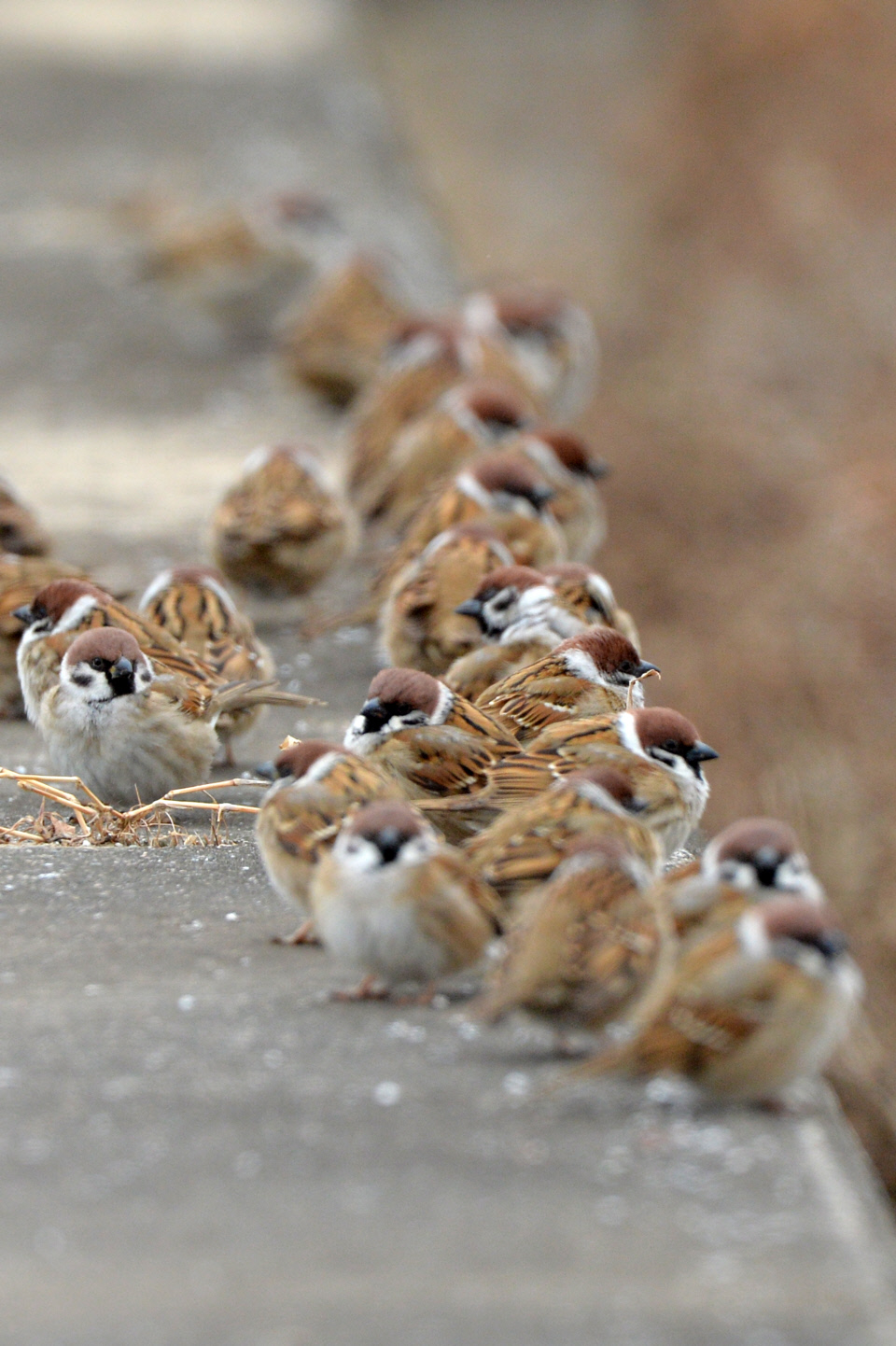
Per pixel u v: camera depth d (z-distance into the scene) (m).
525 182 41.16
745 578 20.47
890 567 19.72
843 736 17.23
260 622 14.90
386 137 40.84
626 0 67.19
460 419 16.33
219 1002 7.72
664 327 29.30
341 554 14.82
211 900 8.99
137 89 45.38
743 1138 6.55
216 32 55.22
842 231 30.28
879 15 36.09
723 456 23.36
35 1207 6.06
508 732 10.12
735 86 36.56
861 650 18.58
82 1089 6.89
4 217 32.44
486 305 22.02
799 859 7.47
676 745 9.45
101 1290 5.60
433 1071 7.07
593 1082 6.98
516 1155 6.41
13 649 12.30
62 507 17.88
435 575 12.47
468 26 63.84
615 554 21.55
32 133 40.19
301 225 26.53
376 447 17.50
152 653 11.05
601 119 47.09
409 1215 6.00
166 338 25.98
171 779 10.66
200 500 18.28
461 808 9.12
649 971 6.96
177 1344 5.33
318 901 7.58
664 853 9.10
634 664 10.73
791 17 36.66
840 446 23.06
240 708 11.12
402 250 30.58
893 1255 5.94
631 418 25.16
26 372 23.81
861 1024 13.38
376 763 9.62
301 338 22.06
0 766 11.55
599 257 34.16
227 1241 5.86
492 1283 5.62
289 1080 6.97
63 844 10.00
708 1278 5.64
